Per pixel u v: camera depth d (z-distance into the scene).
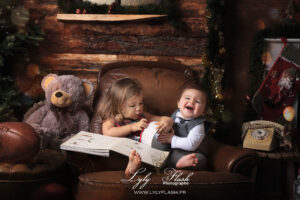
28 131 2.03
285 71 2.76
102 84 2.61
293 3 2.91
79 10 2.98
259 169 2.70
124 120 2.26
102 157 2.03
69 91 2.43
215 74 2.84
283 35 2.88
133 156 1.84
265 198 2.77
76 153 1.95
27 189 1.98
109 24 3.05
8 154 1.95
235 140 3.21
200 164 2.12
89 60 3.11
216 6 2.83
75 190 2.09
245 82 3.18
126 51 3.06
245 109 2.98
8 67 3.19
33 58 3.17
